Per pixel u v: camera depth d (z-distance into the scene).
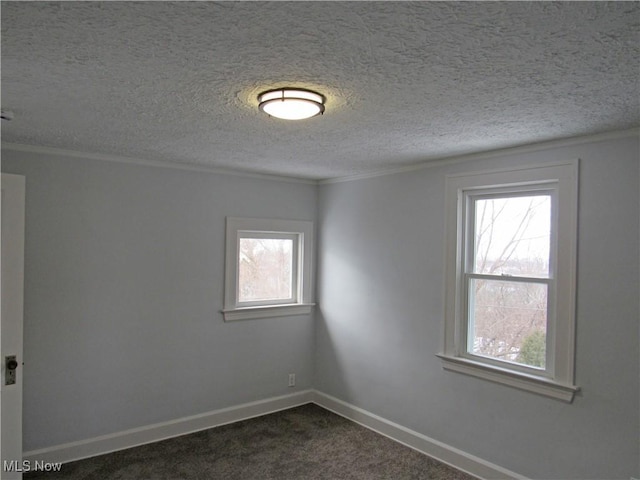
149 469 3.09
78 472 3.03
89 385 3.28
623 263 2.43
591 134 2.53
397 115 2.20
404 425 3.60
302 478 3.01
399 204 3.69
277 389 4.30
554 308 2.75
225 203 3.94
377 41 1.39
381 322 3.82
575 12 1.20
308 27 1.30
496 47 1.43
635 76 1.67
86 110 2.16
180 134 2.64
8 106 2.11
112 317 3.38
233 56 1.52
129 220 3.45
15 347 2.64
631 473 2.40
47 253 3.11
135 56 1.53
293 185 4.37
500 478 2.94
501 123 2.33
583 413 2.58
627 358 2.41
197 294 3.79
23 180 2.67
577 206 2.61
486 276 3.13
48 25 1.30
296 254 4.48
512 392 2.91
